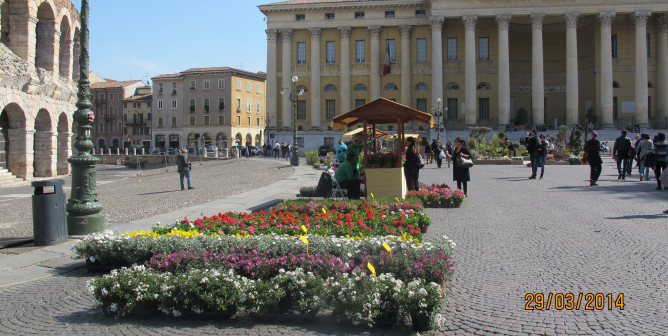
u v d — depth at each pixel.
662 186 18.62
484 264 8.39
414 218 10.83
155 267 7.30
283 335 5.67
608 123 56.28
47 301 6.97
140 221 13.27
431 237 10.72
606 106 56.41
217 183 27.31
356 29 64.44
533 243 9.93
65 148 38.84
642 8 56.03
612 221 12.16
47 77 34.03
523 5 57.12
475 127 53.69
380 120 18.47
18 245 10.48
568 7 56.69
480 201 16.67
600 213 13.45
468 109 58.25
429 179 26.09
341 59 64.06
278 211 12.25
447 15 58.50
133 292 6.29
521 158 40.69
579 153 41.22
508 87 57.50
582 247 9.46
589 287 7.02
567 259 8.59
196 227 9.98
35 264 8.93
